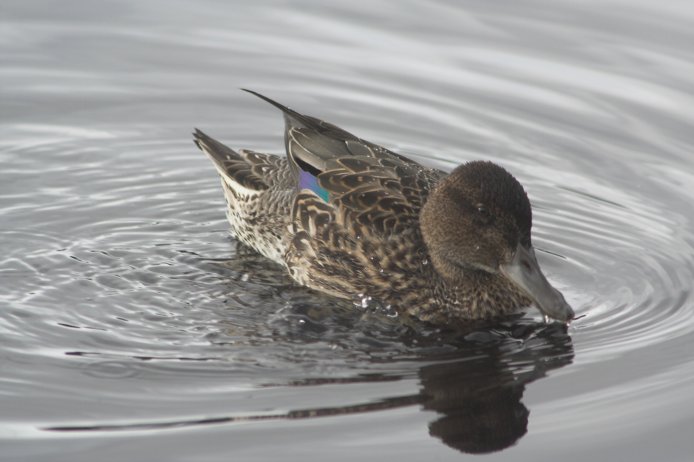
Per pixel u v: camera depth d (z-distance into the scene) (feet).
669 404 34.30
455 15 65.21
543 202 50.08
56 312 39.68
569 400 34.71
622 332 39.17
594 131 55.11
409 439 32.45
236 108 57.82
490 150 54.24
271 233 45.24
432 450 31.99
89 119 55.93
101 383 35.14
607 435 32.83
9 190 49.16
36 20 64.18
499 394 35.06
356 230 42.39
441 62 60.90
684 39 61.05
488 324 40.88
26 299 40.50
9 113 55.77
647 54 59.98
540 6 65.67
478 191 40.14
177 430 32.65
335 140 44.60
